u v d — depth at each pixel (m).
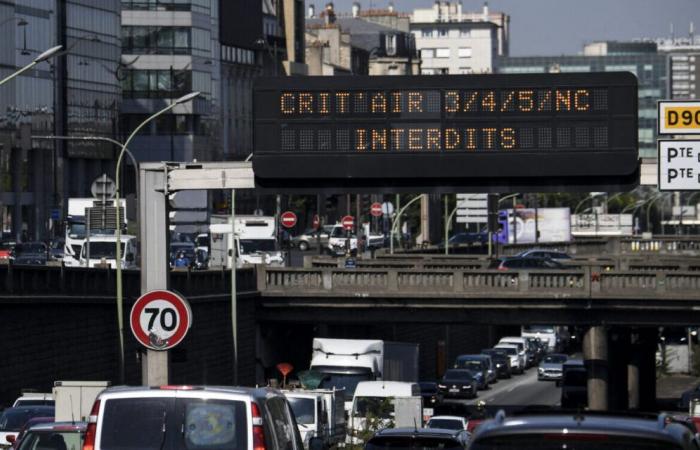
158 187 62.19
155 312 55.38
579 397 166.50
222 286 130.75
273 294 142.00
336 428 88.56
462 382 180.50
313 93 59.53
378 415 99.06
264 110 59.56
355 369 118.44
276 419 32.56
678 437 21.11
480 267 174.12
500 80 59.25
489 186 59.75
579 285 143.50
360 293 142.88
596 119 59.00
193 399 30.64
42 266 95.94
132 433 30.48
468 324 144.75
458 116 59.31
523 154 59.16
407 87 59.44
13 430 67.00
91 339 103.69
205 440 30.44
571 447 21.11
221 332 129.62
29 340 94.12
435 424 96.00
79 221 166.75
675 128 58.59
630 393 173.25
